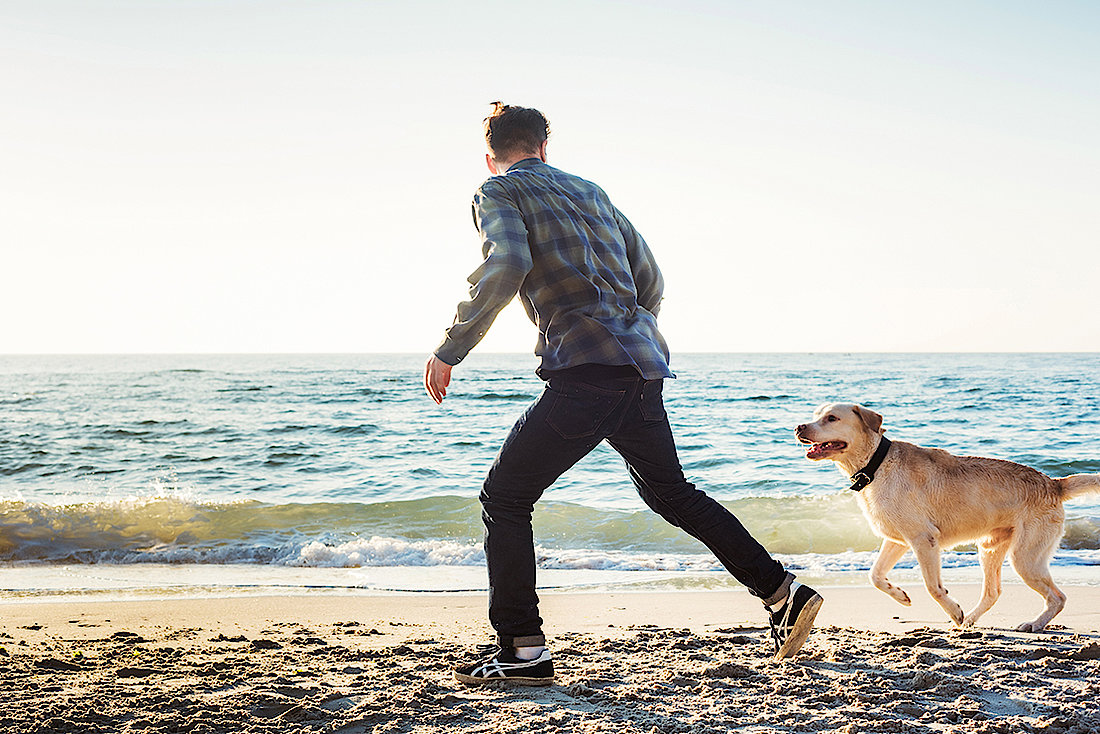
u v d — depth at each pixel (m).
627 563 7.46
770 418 23.88
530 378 51.78
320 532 9.02
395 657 3.54
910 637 3.91
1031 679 2.99
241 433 21.34
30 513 9.34
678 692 2.86
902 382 43.53
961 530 4.58
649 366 2.80
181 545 8.41
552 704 2.70
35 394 39.62
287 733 2.42
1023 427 21.05
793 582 3.25
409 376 59.97
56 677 3.12
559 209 2.84
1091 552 7.62
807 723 2.48
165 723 2.49
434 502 10.38
